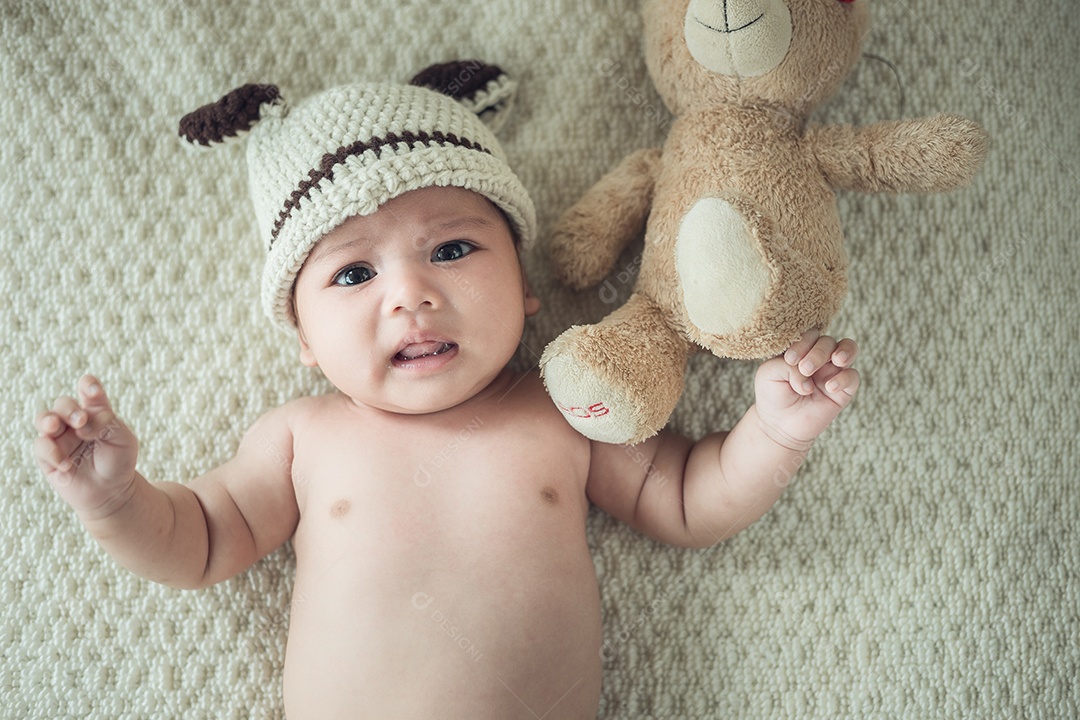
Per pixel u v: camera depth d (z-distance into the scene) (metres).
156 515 1.17
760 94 1.23
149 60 1.45
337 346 1.20
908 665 1.40
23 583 1.37
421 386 1.20
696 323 1.12
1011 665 1.41
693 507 1.30
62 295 1.43
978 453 1.45
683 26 1.23
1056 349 1.47
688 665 1.40
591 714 1.21
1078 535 1.45
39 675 1.35
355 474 1.24
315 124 1.22
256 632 1.38
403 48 1.48
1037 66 1.51
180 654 1.37
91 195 1.44
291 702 1.20
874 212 1.47
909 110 1.49
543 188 1.49
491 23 1.49
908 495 1.44
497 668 1.14
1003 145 1.49
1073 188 1.50
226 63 1.46
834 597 1.41
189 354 1.43
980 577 1.42
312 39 1.48
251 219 1.46
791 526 1.42
